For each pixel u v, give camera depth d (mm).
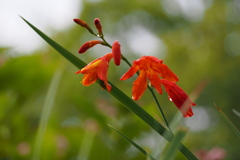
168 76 2270
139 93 2271
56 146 4016
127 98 1997
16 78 4762
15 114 4691
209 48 17609
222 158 4254
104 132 4293
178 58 17984
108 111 4324
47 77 4855
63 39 18453
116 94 2000
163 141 1897
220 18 18266
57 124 4301
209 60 17188
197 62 17438
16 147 4207
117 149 4180
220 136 13453
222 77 16500
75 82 9992
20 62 4715
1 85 4789
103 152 4074
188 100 2074
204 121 14406
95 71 2191
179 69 17609
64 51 2107
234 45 17359
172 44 18281
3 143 4375
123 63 18609
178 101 2221
